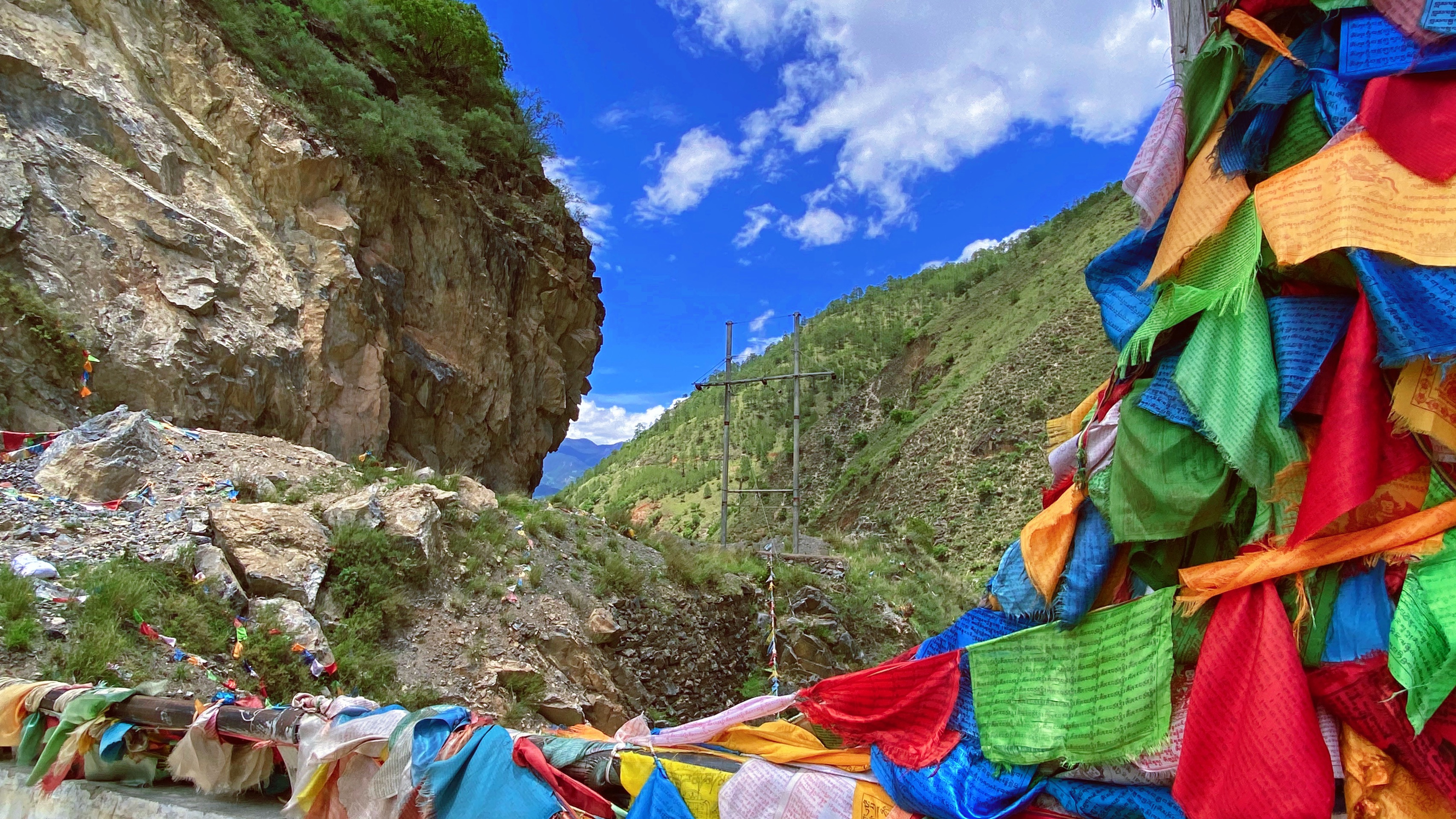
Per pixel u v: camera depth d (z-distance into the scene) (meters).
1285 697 1.78
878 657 17.33
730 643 15.45
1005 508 62.03
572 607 12.16
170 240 12.76
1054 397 70.62
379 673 8.33
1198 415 2.03
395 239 18.00
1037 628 2.31
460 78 23.48
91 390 11.05
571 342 25.95
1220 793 1.80
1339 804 1.89
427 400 17.98
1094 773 2.13
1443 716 1.73
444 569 10.60
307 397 14.13
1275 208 2.03
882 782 2.35
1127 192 2.44
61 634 6.08
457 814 2.60
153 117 13.92
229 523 8.70
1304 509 1.83
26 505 7.75
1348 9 2.10
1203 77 2.34
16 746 3.69
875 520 74.12
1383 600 1.82
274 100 15.83
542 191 25.94
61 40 13.11
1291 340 1.99
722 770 2.48
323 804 2.99
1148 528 2.13
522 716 9.38
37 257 11.20
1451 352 1.68
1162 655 2.03
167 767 3.53
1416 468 1.85
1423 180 1.85
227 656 7.09
